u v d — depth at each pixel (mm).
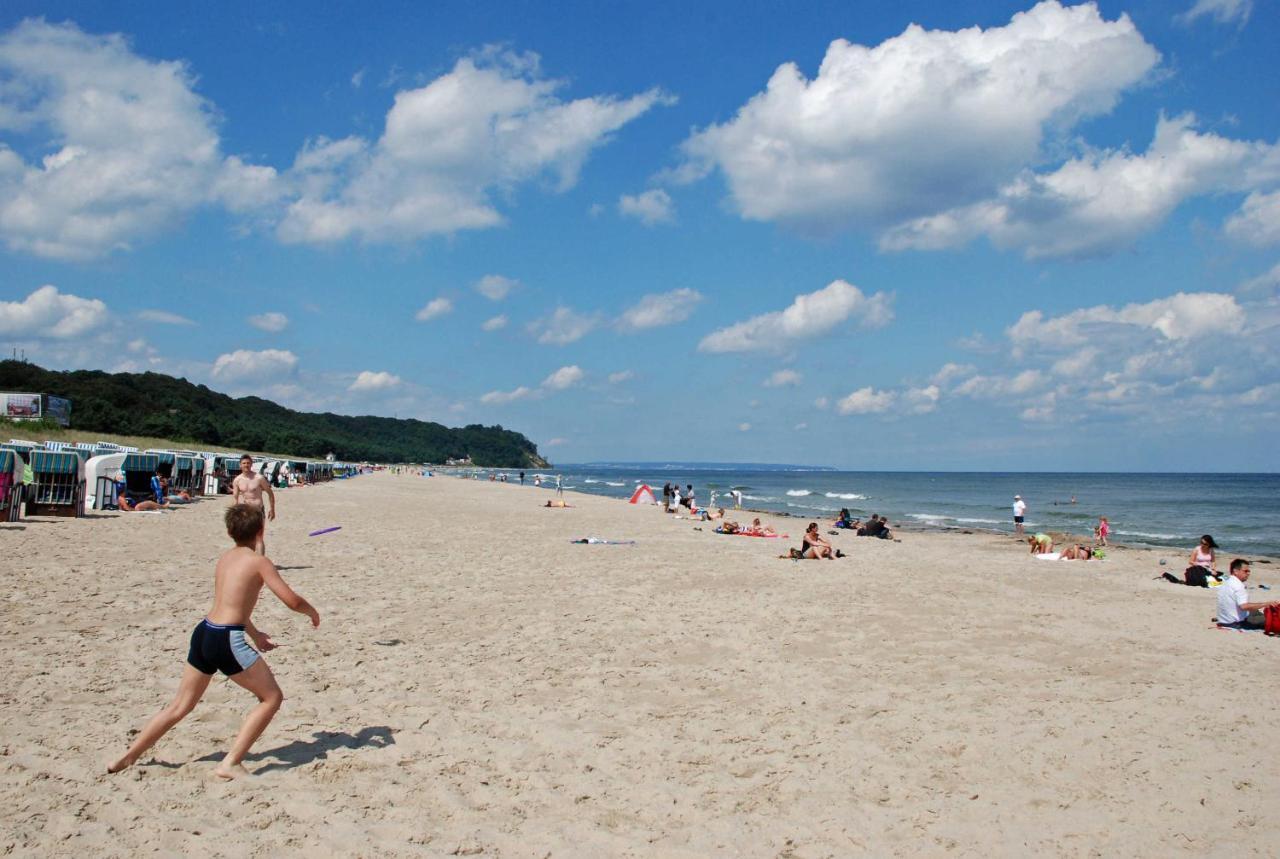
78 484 19703
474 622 9359
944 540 26297
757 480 153250
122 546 14672
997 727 5992
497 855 3916
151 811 4184
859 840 4203
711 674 7348
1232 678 7566
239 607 4668
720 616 10094
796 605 11023
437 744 5379
